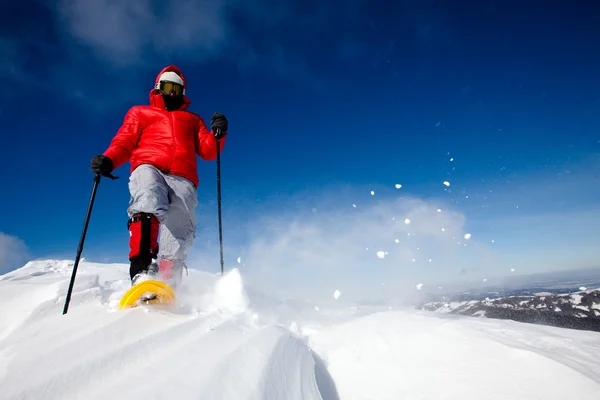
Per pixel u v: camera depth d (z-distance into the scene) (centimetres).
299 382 153
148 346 160
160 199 270
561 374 150
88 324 182
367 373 188
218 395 117
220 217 360
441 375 169
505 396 147
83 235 255
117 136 308
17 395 117
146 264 243
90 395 122
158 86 351
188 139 333
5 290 281
